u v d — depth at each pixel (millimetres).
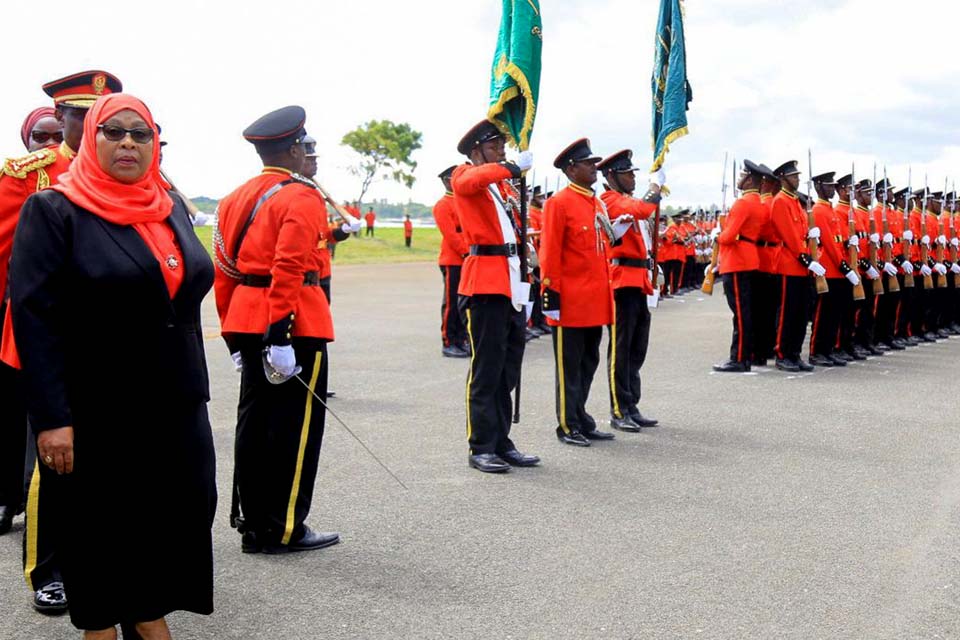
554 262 6793
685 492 5742
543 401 8617
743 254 10297
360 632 3785
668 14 8266
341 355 11391
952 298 15125
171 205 3314
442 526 5078
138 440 3174
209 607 3412
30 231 3020
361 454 6566
